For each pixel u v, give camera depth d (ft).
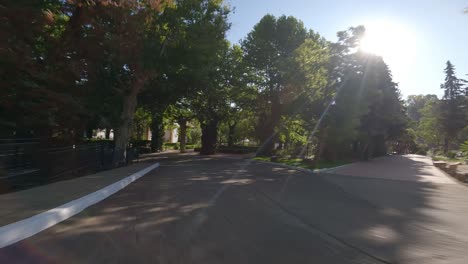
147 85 78.54
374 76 84.23
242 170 65.21
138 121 140.97
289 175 57.52
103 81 59.62
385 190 41.63
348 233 20.80
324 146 88.79
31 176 36.68
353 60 83.20
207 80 87.25
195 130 218.59
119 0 44.14
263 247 17.66
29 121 42.52
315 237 19.76
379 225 23.07
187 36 64.03
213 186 40.88
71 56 46.65
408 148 230.68
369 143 112.27
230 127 162.71
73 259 15.31
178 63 63.72
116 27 49.19
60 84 45.06
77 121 50.60
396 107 130.31
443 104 170.40
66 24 46.68
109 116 64.49
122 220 22.65
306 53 95.04
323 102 85.71
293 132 108.06
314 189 40.68
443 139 199.82
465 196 37.52
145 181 45.06
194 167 71.72
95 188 32.50
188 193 35.01
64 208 22.98
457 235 20.79
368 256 16.67
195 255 16.17
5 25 33.47
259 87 118.73
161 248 17.04
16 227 17.99
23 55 36.58
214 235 19.60
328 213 26.71
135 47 53.93
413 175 62.75
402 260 16.21
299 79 94.63
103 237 18.71
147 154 136.87
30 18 35.60
